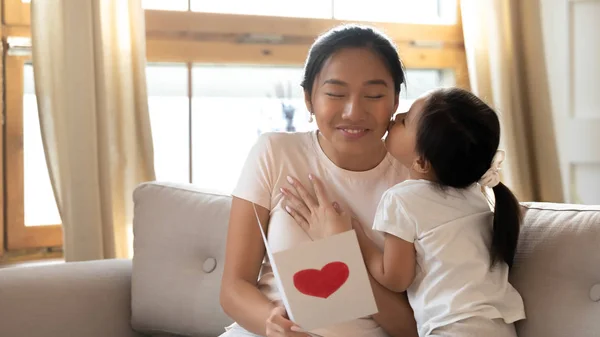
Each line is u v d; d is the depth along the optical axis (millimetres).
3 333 1553
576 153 2537
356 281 1112
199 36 2285
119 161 2037
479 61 2523
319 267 1106
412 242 1275
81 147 1930
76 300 1650
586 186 2543
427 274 1267
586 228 1310
